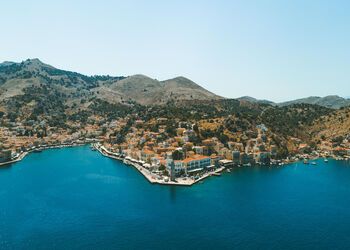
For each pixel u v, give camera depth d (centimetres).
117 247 15700
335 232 17425
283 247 15788
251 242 16250
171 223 18450
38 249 15512
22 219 19038
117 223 18462
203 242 16225
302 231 17500
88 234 17038
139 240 16412
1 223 18450
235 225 18212
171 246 15812
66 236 16825
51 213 19988
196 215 19662
